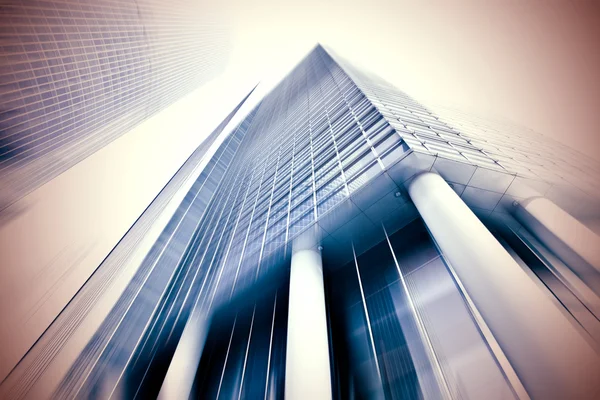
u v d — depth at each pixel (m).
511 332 8.75
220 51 77.19
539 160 26.09
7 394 29.66
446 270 13.67
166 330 27.92
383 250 17.17
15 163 39.72
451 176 15.27
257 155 50.62
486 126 36.66
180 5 49.47
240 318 21.00
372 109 23.94
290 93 66.31
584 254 13.09
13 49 31.84
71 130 43.09
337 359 14.24
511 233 15.72
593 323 11.15
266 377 15.25
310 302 14.45
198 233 50.50
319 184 21.08
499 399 9.27
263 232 23.38
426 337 12.23
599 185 24.27
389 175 15.28
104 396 23.58
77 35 37.06
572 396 7.29
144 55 48.38
